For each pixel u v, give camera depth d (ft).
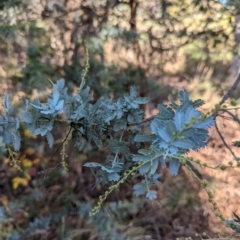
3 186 5.57
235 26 5.92
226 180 5.60
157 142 2.43
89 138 3.36
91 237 5.15
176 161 2.41
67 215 5.37
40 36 6.10
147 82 6.04
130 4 6.02
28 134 5.65
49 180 5.64
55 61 6.06
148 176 3.24
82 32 6.15
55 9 6.05
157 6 5.96
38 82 5.83
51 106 2.90
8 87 5.79
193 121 2.12
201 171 5.65
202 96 5.77
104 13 6.07
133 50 6.12
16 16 6.03
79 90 3.23
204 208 5.49
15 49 6.02
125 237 5.15
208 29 6.02
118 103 3.15
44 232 5.13
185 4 5.94
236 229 2.33
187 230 5.38
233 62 5.85
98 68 6.05
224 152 5.61
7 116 3.07
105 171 3.18
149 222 5.43
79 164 5.68
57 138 5.72
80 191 5.63
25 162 5.67
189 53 6.04
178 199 5.57
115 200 5.57
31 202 5.46
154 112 5.88
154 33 6.07
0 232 5.07
